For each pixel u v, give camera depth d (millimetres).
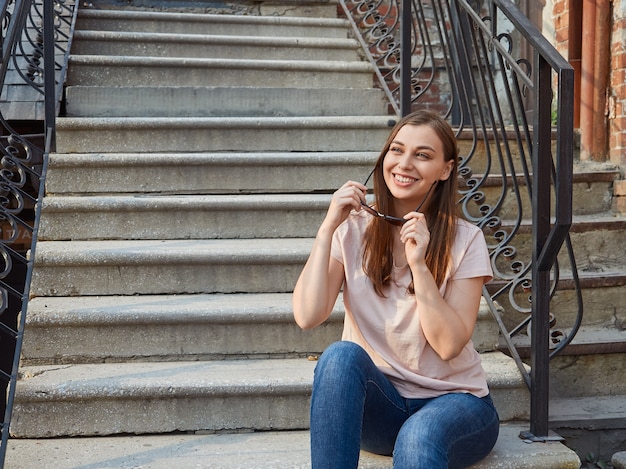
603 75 4043
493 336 2779
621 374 3105
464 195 3289
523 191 3600
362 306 2014
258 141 3893
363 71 4652
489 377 2490
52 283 2912
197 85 4461
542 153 2221
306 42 4918
